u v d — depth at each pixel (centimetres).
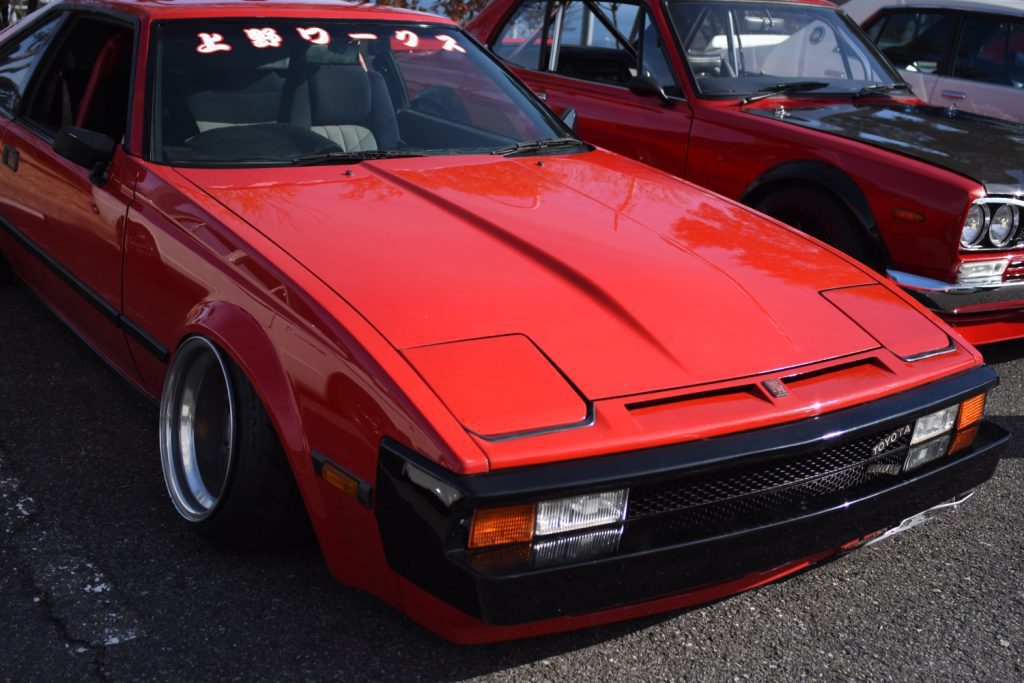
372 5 392
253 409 243
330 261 248
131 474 313
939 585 282
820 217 444
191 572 263
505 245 266
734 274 271
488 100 380
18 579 256
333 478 221
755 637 253
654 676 236
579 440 206
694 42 517
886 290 288
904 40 743
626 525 211
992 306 423
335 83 344
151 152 311
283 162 315
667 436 213
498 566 200
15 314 445
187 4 355
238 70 335
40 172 373
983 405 267
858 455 239
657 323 241
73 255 348
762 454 219
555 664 237
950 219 405
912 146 442
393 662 234
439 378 212
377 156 329
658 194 328
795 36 548
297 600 254
